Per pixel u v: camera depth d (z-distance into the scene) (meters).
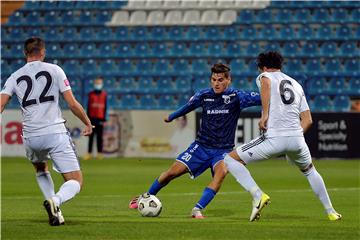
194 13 101.12
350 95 87.25
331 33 96.44
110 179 53.91
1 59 96.38
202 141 31.28
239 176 28.27
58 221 26.27
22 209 33.91
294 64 92.31
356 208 34.88
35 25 100.25
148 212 30.59
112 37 98.75
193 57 93.75
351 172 60.84
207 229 25.53
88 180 53.06
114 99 89.69
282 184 50.56
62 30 100.31
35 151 27.30
